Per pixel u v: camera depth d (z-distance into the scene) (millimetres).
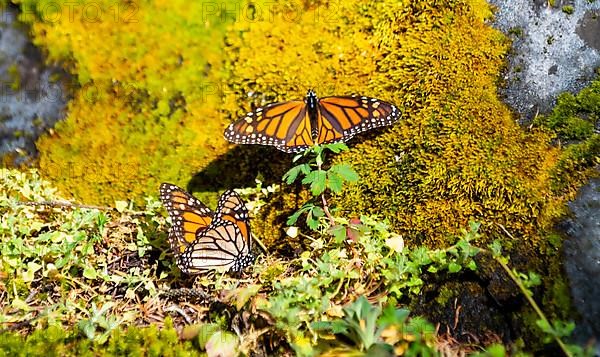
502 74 4172
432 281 3830
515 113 4070
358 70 4297
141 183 4449
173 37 4371
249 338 3746
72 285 4152
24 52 4449
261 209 4332
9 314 3971
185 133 4406
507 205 3840
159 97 4406
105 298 4090
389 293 3852
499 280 3672
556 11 4238
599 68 4105
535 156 3912
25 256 4191
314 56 4328
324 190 4094
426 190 4012
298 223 4250
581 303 3457
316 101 3994
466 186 3932
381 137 4172
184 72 4387
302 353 3498
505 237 3785
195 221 4180
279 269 4098
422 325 3537
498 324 3604
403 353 3363
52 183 4496
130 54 4395
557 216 3729
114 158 4453
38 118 4480
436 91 4156
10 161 4531
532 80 4133
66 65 4438
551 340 3289
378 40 4320
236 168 4383
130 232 4410
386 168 4133
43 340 3705
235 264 4113
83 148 4469
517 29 4234
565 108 4023
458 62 4191
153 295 4074
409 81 4215
